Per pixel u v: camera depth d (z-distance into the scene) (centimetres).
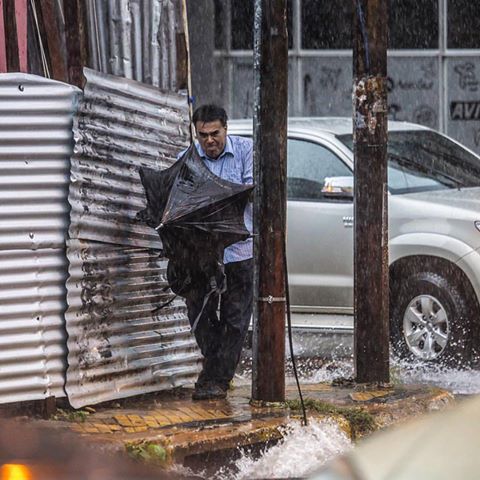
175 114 2317
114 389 2088
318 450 1970
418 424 916
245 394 2280
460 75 4862
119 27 2333
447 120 4869
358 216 2394
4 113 1925
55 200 1959
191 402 2177
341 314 2994
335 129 3122
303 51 4831
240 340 2205
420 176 3034
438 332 2856
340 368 2780
